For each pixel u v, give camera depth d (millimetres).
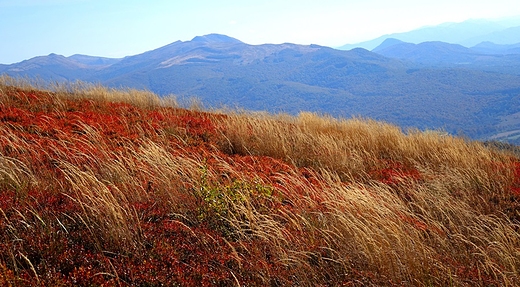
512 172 10555
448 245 6422
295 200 7332
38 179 6547
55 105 12125
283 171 9234
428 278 5305
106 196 5840
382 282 5129
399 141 12797
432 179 9695
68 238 4953
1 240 4645
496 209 8055
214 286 4660
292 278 5031
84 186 5949
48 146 8211
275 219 6598
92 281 4250
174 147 9992
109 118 11594
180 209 6312
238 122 12625
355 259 5586
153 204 6406
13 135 7926
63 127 9875
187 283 4547
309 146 11719
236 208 6168
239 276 4906
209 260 5156
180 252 5195
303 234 6078
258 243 5695
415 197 8469
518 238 6734
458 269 5586
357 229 5676
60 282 4047
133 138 9891
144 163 8031
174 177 7352
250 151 10992
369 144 12672
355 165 10336
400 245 5648
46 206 5652
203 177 6973
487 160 11414
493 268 5547
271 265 5195
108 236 5102
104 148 8508
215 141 11359
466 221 7246
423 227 6793
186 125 12398
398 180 9484
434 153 11859
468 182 9289
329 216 6711
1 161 6734
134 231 5426
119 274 4504
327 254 5691
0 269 4004
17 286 3896
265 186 7109
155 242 5230
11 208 5371
